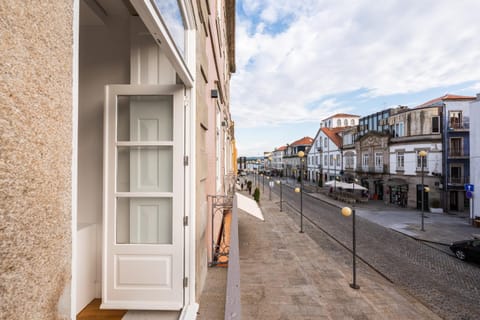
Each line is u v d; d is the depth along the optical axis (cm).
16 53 53
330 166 3812
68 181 71
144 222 286
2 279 48
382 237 1380
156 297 274
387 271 921
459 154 2086
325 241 1270
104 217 277
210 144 537
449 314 655
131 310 277
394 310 619
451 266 975
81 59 319
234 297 137
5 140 49
